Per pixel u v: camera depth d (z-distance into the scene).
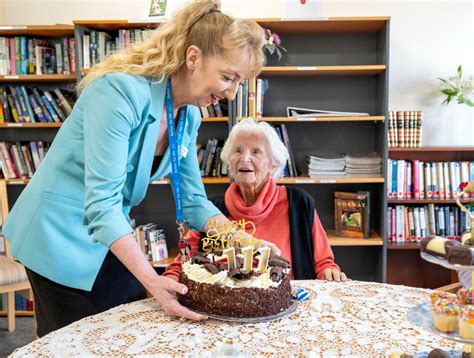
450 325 1.04
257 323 1.36
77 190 1.55
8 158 3.63
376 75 3.66
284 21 3.32
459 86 3.53
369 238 3.55
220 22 1.40
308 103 3.75
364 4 3.65
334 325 1.35
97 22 3.33
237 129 2.13
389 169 3.54
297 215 2.15
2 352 3.06
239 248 1.59
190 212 1.84
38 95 3.59
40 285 1.59
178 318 1.41
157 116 1.48
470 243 1.10
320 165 3.56
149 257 3.56
